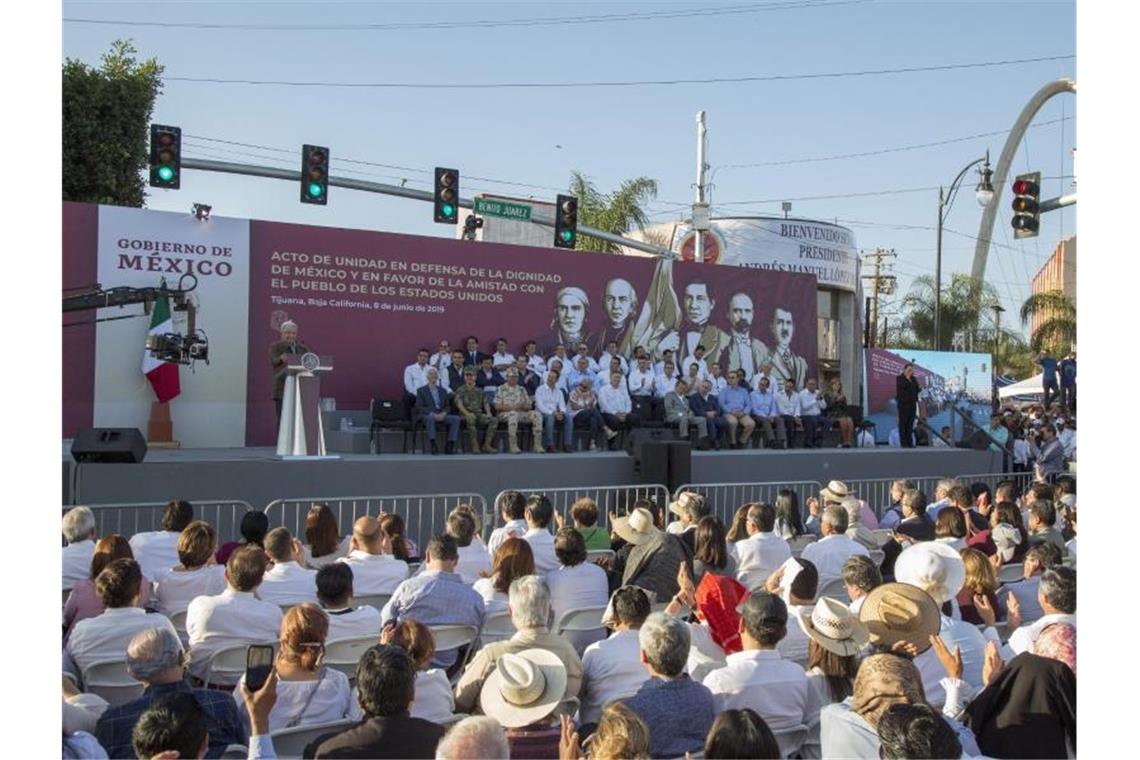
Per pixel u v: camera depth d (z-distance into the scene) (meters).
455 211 20.19
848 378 33.62
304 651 4.89
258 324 17.30
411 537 13.25
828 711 4.31
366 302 18.23
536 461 14.60
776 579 6.87
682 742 4.51
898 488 11.79
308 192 19.02
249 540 8.08
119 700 5.58
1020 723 4.65
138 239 16.38
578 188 34.88
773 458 17.06
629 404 18.48
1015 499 11.24
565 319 20.33
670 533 8.16
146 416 16.36
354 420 17.58
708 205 29.20
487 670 5.06
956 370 27.69
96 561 6.63
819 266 33.25
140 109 26.19
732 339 22.47
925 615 5.30
